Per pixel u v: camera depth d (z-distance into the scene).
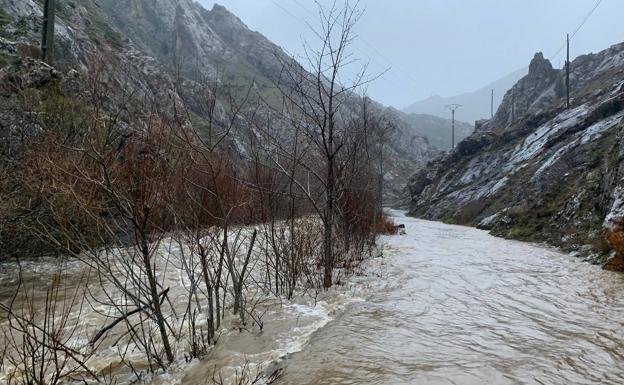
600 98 34.00
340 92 7.03
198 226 4.83
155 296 4.04
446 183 47.69
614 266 9.96
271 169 7.36
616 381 3.91
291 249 7.06
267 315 5.61
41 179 5.71
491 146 45.44
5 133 9.34
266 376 3.89
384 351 4.53
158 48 75.12
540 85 60.00
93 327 5.04
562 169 24.34
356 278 8.23
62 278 7.61
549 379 3.93
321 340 4.83
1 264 8.27
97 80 6.57
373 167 16.66
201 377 3.84
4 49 13.69
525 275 9.27
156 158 4.20
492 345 4.79
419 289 7.61
